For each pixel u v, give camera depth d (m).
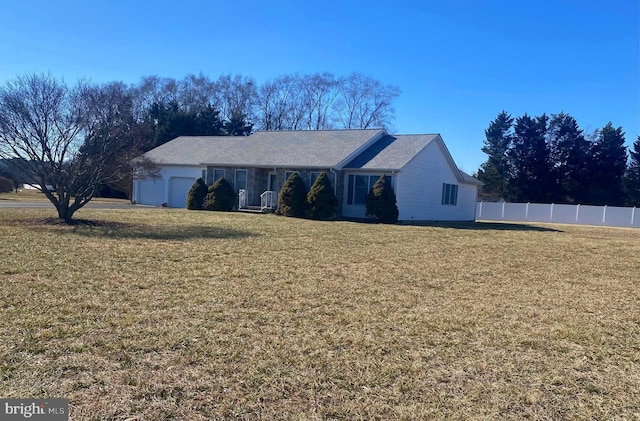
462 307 6.11
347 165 22.25
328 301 6.09
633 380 3.96
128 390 3.37
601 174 44.09
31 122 14.02
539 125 46.97
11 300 5.45
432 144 24.08
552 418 3.26
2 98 13.88
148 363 3.85
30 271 7.03
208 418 3.05
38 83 14.36
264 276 7.46
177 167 27.84
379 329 5.01
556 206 33.88
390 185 20.98
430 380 3.78
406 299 6.39
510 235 17.30
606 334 5.23
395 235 14.88
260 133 28.70
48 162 14.74
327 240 12.67
